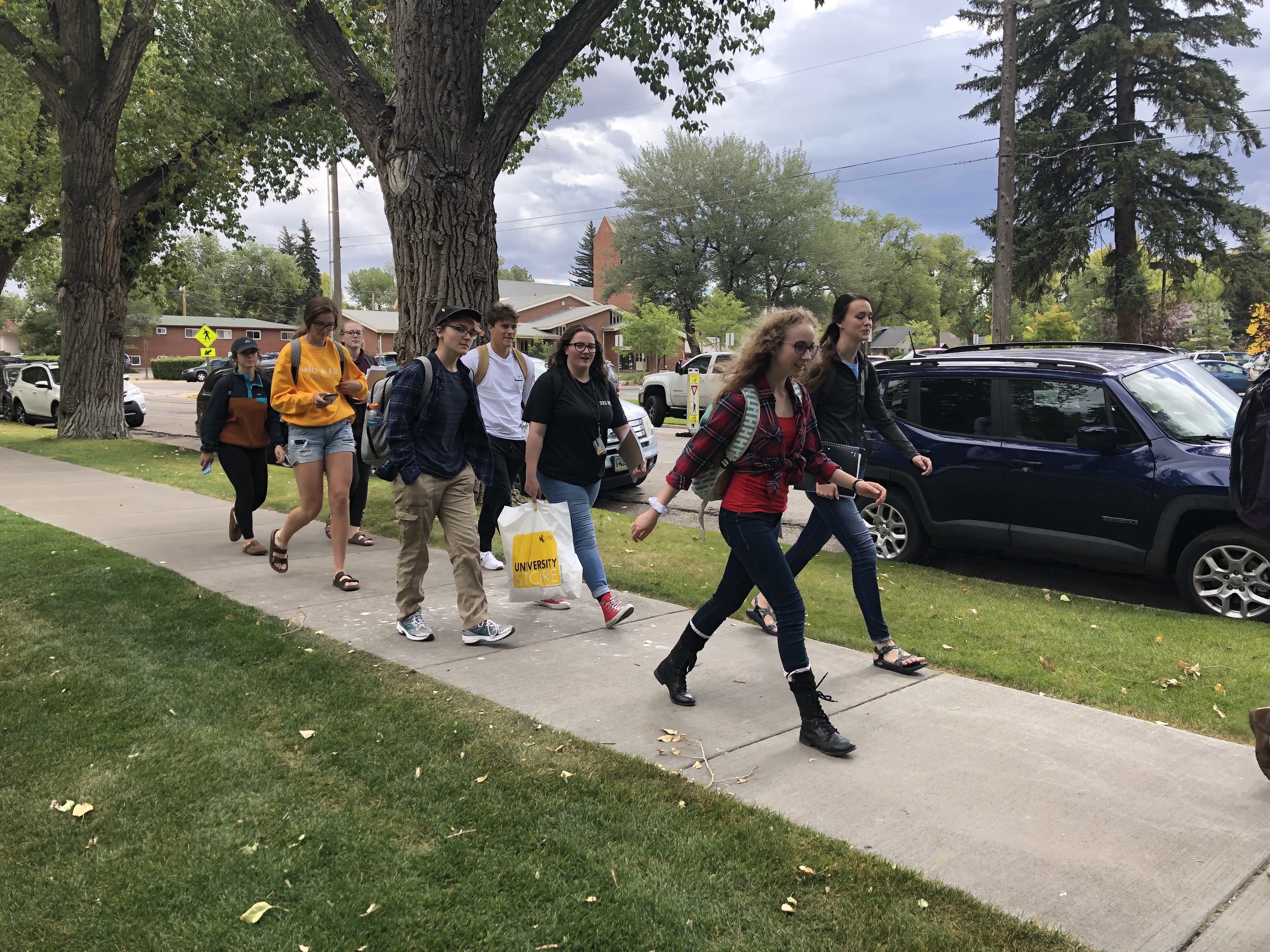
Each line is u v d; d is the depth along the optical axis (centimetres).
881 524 719
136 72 1802
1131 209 2827
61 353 1730
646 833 276
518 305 6412
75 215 1684
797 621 345
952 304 9212
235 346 677
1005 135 1856
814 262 5009
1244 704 395
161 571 613
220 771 316
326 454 592
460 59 828
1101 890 247
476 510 679
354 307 12662
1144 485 571
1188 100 2736
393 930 229
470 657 450
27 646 452
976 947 222
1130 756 337
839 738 336
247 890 245
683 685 389
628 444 523
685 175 4975
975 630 509
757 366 340
